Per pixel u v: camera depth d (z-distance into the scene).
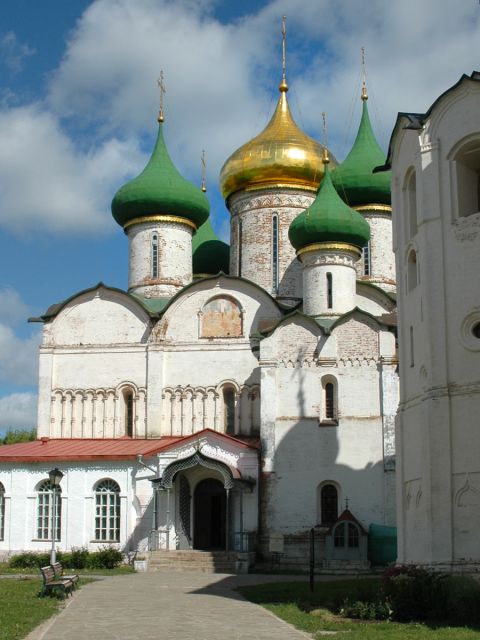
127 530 45.66
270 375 46.50
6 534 47.28
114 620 21.95
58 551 44.62
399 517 30.39
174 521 45.16
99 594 28.80
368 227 50.31
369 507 44.41
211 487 47.25
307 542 44.12
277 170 56.06
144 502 45.72
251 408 49.84
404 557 29.69
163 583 33.69
